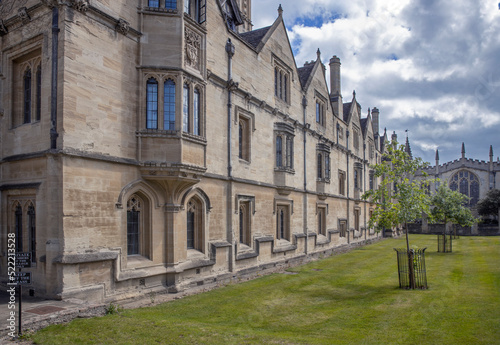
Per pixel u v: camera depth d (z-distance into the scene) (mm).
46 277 11594
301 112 28922
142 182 14352
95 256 12266
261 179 22859
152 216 14750
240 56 20953
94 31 12891
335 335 10359
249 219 21578
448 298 14664
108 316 10680
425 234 65000
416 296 15148
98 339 8867
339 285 18297
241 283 18438
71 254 11656
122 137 13742
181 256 15867
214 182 18422
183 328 10094
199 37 16422
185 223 16234
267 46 23969
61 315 9883
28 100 13789
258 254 22031
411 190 17734
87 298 11945
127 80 14070
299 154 28312
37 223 12125
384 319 12000
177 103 14711
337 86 39469
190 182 15422
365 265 25562
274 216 24297
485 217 71062
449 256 29438
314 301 14898
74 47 12172
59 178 11648
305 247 28500
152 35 14680
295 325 11492
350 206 41562
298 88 28578
